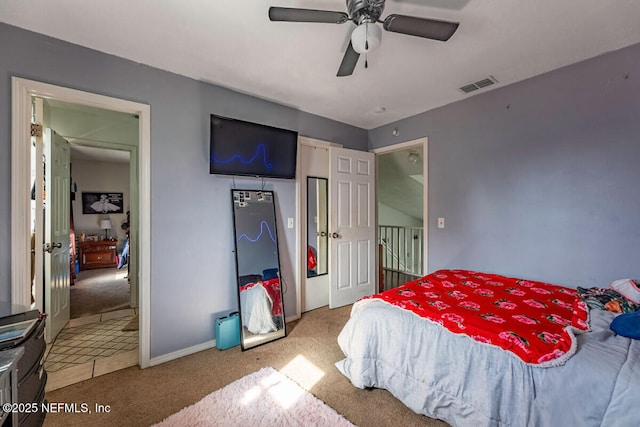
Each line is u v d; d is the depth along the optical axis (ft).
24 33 5.68
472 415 4.54
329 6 5.13
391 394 5.94
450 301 6.06
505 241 8.48
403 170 15.96
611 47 6.46
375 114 10.81
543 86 7.68
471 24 5.58
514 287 7.07
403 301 6.06
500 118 8.52
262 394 5.92
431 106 10.02
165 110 7.34
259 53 6.61
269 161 9.09
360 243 11.97
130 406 5.60
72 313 10.96
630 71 6.41
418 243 16.62
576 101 7.16
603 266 6.84
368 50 4.71
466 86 8.41
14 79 5.57
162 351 7.29
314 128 10.78
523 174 8.09
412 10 5.20
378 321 6.01
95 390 6.11
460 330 4.86
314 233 11.16
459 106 9.49
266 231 9.11
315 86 8.39
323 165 11.39
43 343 4.76
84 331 9.32
